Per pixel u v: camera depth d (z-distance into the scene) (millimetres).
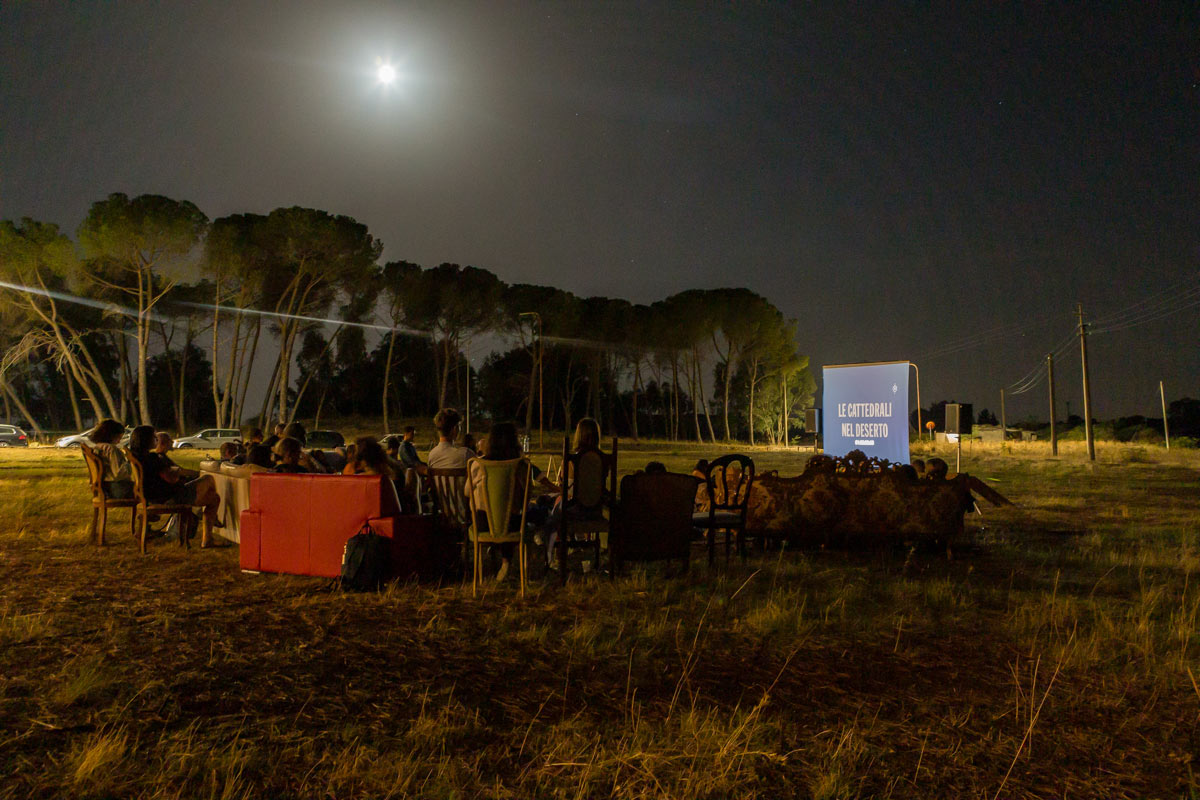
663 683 3744
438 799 2520
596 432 6141
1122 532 9836
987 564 7359
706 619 4957
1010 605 5480
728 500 7766
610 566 6188
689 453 41312
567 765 2781
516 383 60312
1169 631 4750
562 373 62219
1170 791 2750
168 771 2629
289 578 6016
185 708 3238
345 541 5887
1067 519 11422
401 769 2672
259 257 36312
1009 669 4082
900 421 13602
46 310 37000
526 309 49844
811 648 4391
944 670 4055
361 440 6156
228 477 7441
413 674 3756
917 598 5727
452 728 3059
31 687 3428
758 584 6105
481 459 5680
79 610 4883
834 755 2916
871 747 3039
